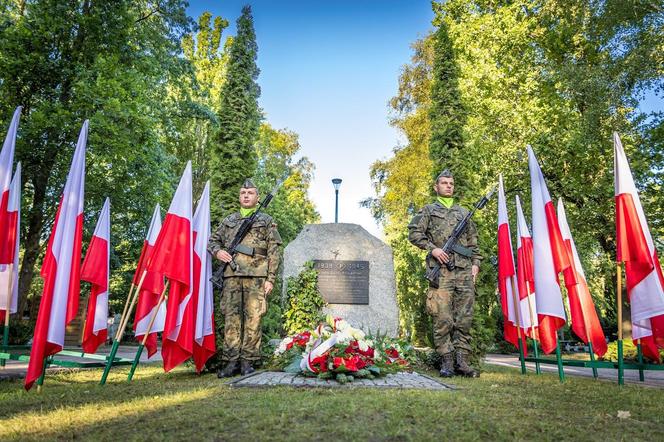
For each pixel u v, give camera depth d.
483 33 18.03
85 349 5.52
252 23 8.10
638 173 14.36
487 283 7.60
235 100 7.68
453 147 7.83
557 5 15.38
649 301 5.04
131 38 14.84
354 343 5.30
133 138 13.45
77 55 13.48
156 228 6.56
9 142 5.09
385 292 8.36
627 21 13.44
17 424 2.97
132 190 14.98
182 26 16.80
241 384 4.60
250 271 6.11
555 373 7.38
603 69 13.91
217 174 7.32
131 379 5.63
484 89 17.20
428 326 7.45
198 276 5.94
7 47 12.00
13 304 5.47
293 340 6.30
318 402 3.55
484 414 3.31
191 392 4.20
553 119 16.23
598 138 14.45
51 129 12.44
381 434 2.71
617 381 6.16
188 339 5.41
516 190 16.31
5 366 7.13
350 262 8.45
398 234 26.88
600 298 15.39
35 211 13.16
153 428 2.84
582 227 15.37
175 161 17.61
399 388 4.50
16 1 14.53
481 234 7.52
